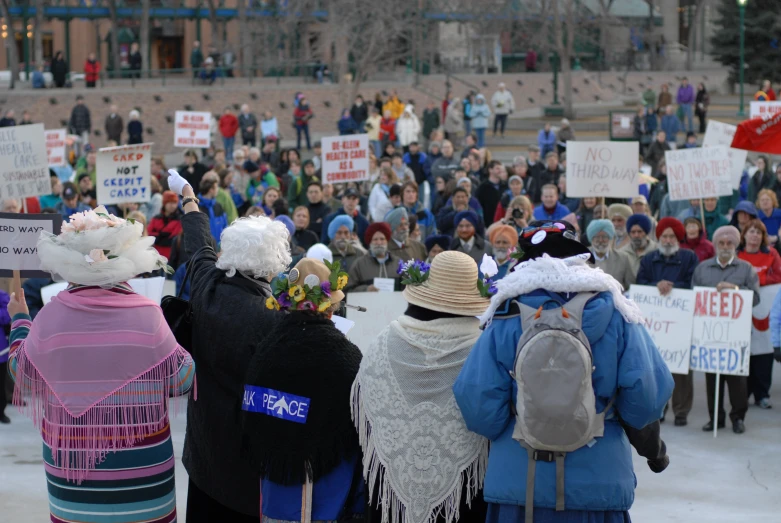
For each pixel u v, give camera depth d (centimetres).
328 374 434
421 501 420
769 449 869
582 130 4047
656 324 934
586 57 5553
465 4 4812
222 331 459
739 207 1241
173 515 463
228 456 462
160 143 3834
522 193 1590
